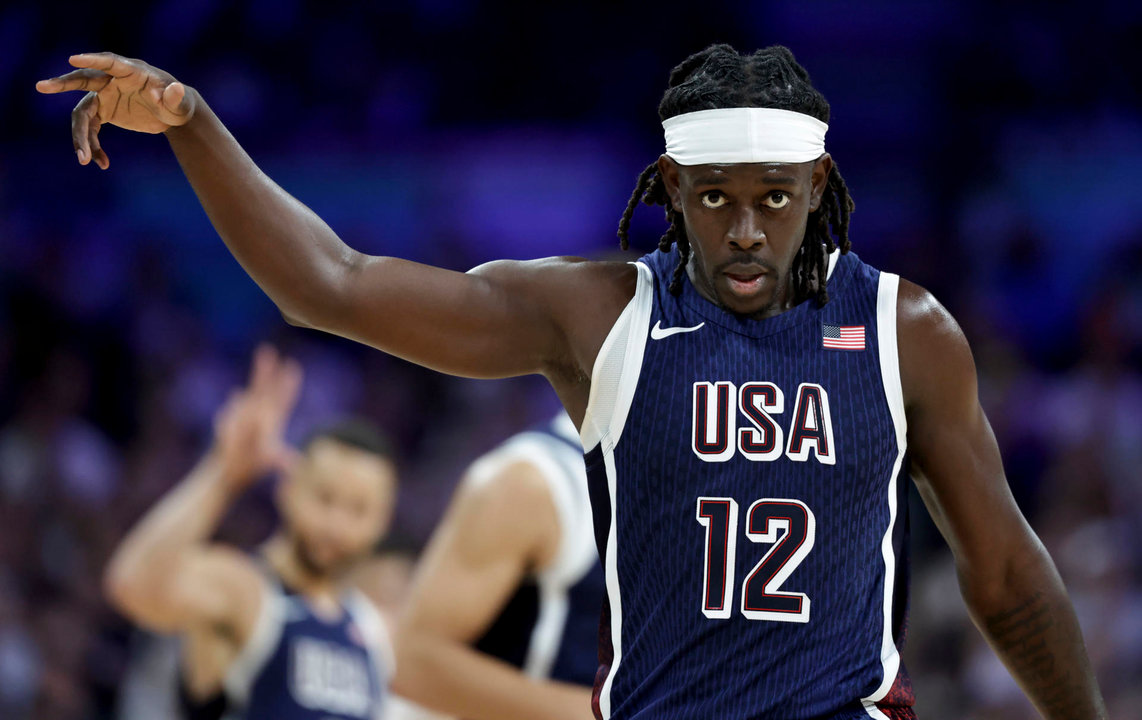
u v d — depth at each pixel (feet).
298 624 62.39
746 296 25.22
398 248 114.11
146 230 115.85
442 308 25.71
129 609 60.70
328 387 110.93
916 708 81.97
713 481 24.89
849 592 24.79
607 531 25.75
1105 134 115.75
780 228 24.80
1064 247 112.47
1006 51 121.60
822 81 122.31
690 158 24.67
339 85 126.82
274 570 63.41
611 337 25.91
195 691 62.28
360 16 130.00
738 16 126.41
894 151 118.42
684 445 25.07
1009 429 100.99
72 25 128.47
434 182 115.85
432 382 109.70
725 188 24.48
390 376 110.83
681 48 127.54
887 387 25.49
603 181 116.16
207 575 61.21
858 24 124.06
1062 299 109.70
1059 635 27.35
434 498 104.01
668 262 26.99
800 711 24.16
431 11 130.00
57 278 112.78
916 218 115.44
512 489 42.78
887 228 115.44
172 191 116.16
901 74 121.49
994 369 103.71
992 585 27.27
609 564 25.70
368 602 72.28
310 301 25.23
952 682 82.17
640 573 25.31
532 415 105.70
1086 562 87.35
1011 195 114.32
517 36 129.49
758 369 25.36
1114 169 114.21
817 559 24.66
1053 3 122.83
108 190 116.47
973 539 26.86
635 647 25.20
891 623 25.41
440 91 128.06
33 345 108.68
